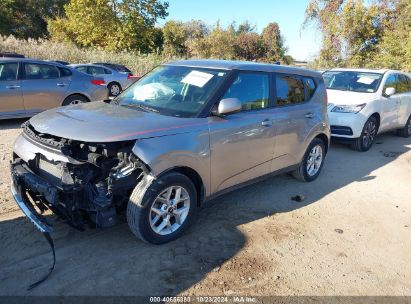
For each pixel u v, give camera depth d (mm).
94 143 3371
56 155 3391
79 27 34000
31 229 3934
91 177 3363
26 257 3479
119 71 18453
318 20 31672
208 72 4449
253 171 4691
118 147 3430
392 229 4625
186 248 3803
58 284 3150
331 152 8117
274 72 4988
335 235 4355
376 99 8328
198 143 3822
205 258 3662
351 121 7844
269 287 3332
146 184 3479
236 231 4227
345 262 3830
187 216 3930
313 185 5910
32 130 3902
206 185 4062
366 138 8250
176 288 3215
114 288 3154
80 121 3637
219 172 4172
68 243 3742
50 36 42312
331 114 8016
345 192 5719
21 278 3191
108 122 3592
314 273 3596
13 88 8328
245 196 5250
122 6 33812
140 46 35625
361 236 4391
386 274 3689
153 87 4570
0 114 8297
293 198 5293
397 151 8625
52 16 46156
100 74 16734
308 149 5660
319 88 5809
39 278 3207
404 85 9922
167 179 3604
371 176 6598
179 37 44219
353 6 29297
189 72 4559
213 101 4078
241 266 3588
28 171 3619
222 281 3354
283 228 4402
